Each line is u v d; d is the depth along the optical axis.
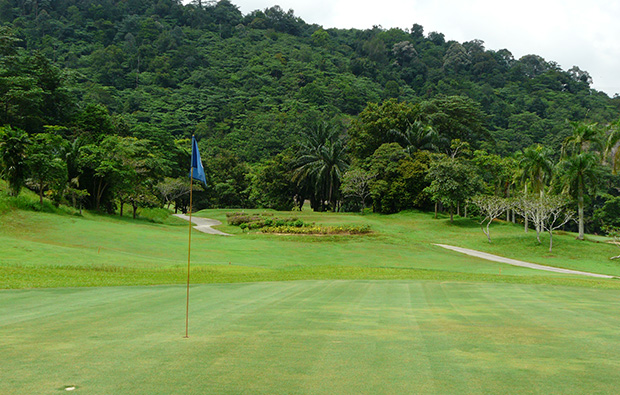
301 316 10.73
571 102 192.62
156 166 78.69
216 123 165.00
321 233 49.72
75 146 61.47
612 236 48.81
